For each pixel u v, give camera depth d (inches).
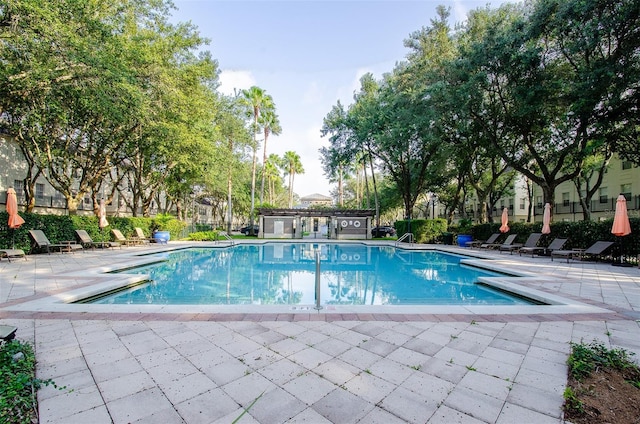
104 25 377.7
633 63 382.3
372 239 1088.2
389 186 1411.2
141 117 486.3
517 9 559.8
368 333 141.1
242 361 112.0
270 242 869.2
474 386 95.7
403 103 678.5
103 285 238.1
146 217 775.7
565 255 450.0
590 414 80.4
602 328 148.9
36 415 78.2
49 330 141.2
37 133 524.7
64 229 509.4
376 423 77.4
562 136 534.6
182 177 894.4
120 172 1016.2
